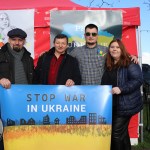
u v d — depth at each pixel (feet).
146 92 30.30
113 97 16.66
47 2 25.30
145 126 31.12
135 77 16.25
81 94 16.24
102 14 23.91
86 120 16.21
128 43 23.99
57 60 17.25
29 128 16.10
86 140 16.17
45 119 16.15
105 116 16.19
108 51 16.94
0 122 17.43
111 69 16.79
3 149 17.38
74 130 16.19
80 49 18.43
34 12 23.85
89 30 18.04
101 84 17.08
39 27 23.93
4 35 23.86
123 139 16.78
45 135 16.12
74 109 16.22
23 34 17.04
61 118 16.20
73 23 23.90
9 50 17.11
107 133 16.17
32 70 17.51
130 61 16.55
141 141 24.90
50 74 17.20
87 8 23.93
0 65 16.90
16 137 16.03
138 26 23.94
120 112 16.46
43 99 16.17
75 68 17.24
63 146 16.16
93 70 17.93
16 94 16.07
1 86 15.98
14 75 16.96
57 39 17.08
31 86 16.15
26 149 16.07
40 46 23.95
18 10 23.85
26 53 17.58
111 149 17.03
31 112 16.11
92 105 16.22
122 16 23.86
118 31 23.90
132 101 16.39
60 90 16.24
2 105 16.02
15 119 16.03
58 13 23.85
